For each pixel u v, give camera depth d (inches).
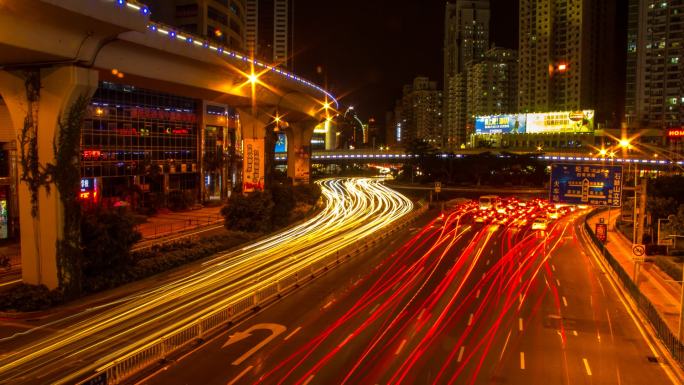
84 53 1213.7
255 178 2354.8
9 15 1024.9
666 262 1628.9
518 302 1225.4
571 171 1565.0
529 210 3280.0
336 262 1631.4
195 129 3048.7
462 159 5428.2
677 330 1052.5
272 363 839.7
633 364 868.6
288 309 1145.4
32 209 1221.7
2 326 1026.7
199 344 927.7
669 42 6820.9
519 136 7406.5
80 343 919.7
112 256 1330.0
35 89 1213.1
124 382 765.9
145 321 1039.0
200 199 3065.9
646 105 6983.3
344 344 927.0
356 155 6456.7
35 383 756.0
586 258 1811.0
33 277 1227.9
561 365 854.5
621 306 1218.0
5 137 1870.1
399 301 1213.1
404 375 794.8
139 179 2618.1
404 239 2171.5
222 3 3545.8
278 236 2182.6
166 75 1707.7
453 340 955.3
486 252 1886.1
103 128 2381.9
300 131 3570.4
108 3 1143.0
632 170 5132.9
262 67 2219.5
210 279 1397.6
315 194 3415.4
